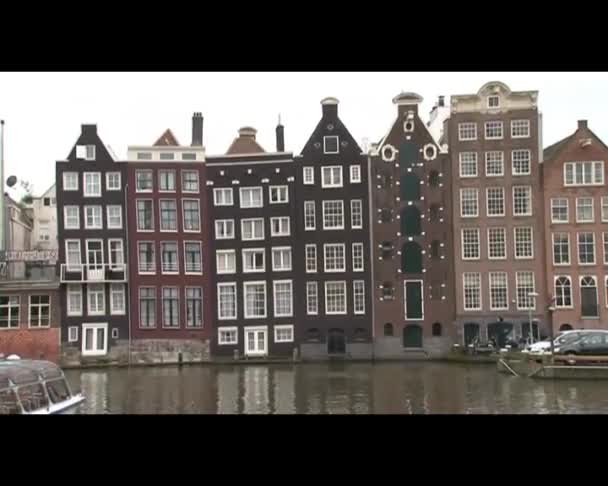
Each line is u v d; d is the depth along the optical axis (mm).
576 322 54156
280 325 55719
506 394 30031
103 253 55062
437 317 55188
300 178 56469
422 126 56406
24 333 53875
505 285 55031
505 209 55406
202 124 59469
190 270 56094
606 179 54938
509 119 55625
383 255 55906
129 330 54750
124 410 26953
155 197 56000
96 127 55906
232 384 38094
